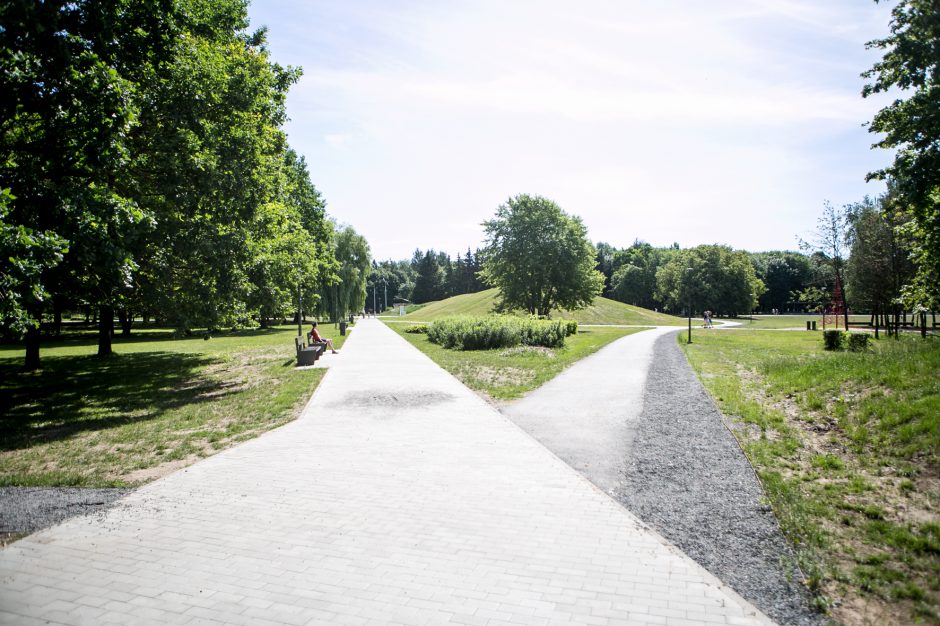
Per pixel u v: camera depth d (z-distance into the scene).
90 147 9.70
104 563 4.48
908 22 13.05
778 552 4.50
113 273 11.26
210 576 4.23
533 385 13.95
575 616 3.57
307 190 41.81
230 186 14.50
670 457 7.26
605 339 33.44
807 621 3.51
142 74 13.03
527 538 4.84
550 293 49.41
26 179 9.37
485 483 6.39
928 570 4.05
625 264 115.88
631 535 4.87
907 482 5.64
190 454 8.13
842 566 4.21
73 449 8.62
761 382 12.93
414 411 10.80
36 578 4.23
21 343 38.66
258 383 15.92
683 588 3.93
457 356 22.39
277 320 70.12
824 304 56.12
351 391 13.43
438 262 146.25
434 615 3.61
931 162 13.20
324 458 7.57
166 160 13.37
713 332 42.19
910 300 17.62
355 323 64.06
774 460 6.95
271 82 17.67
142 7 11.59
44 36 8.94
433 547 4.68
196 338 44.34
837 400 9.02
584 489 6.13
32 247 7.77
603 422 9.52
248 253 15.57
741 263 83.44
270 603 3.81
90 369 21.45
